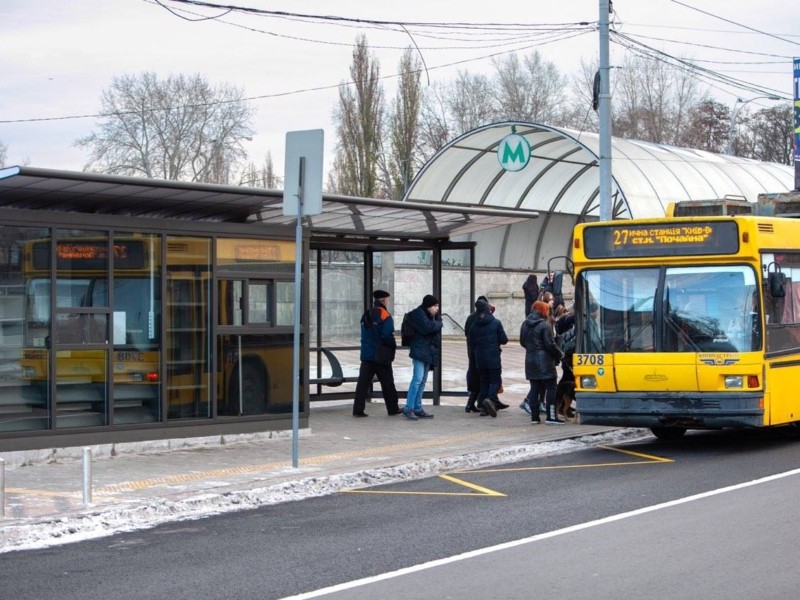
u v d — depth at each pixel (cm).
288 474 1204
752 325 1373
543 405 1808
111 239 1305
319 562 828
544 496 1112
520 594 716
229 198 1346
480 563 810
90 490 1025
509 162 2908
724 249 1392
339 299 1895
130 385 1336
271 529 965
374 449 1409
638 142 3397
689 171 3228
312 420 1720
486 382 1773
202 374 1404
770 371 1386
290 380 1499
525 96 7525
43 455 1260
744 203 1755
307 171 1234
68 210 1379
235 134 5794
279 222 1606
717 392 1370
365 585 751
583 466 1326
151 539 927
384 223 1727
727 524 930
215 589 751
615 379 1418
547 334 1667
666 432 1616
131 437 1334
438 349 1925
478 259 3678
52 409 1265
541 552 842
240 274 1434
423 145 7000
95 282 1296
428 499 1113
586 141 2958
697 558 807
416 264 3528
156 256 1351
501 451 1401
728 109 6769
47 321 1261
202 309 1402
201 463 1277
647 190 2992
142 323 1345
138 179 1183
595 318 1445
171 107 5672
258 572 799
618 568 782
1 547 898
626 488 1145
